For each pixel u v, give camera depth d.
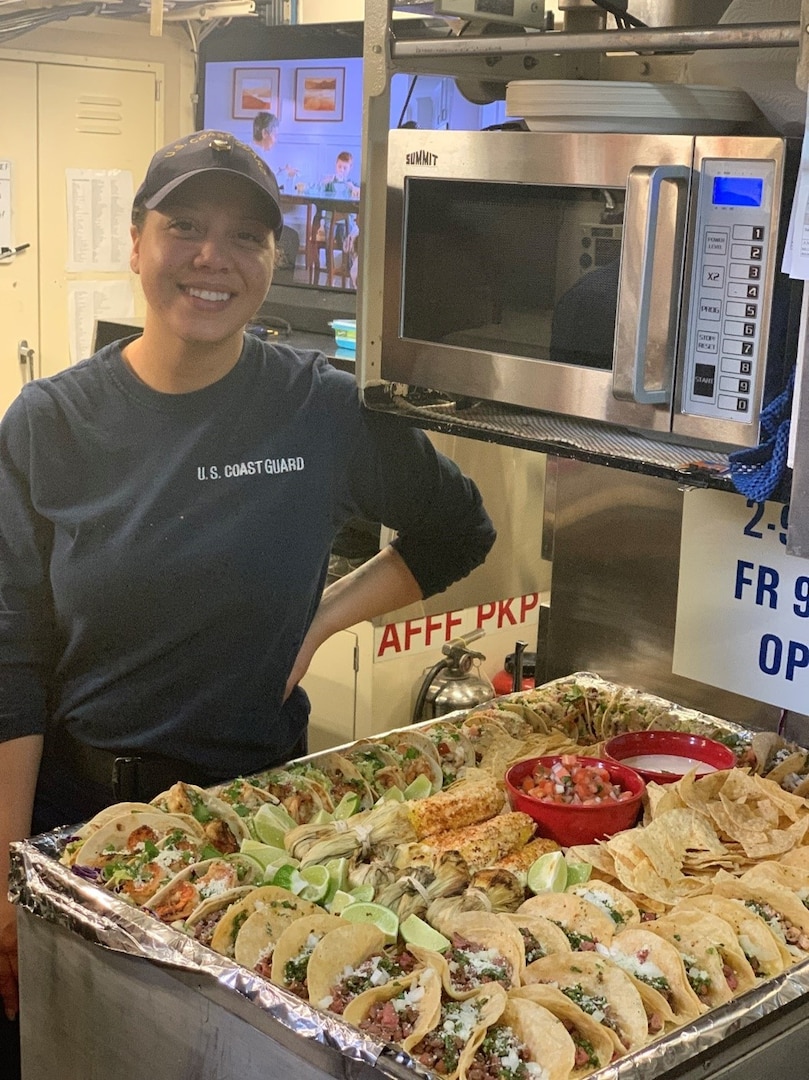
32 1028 1.65
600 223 1.54
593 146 1.51
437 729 1.97
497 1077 1.22
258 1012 1.30
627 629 2.19
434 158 1.71
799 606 1.92
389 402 1.92
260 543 1.98
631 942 1.40
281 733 2.13
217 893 1.49
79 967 1.53
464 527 2.28
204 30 3.84
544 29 1.89
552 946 1.41
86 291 4.03
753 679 2.00
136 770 1.84
